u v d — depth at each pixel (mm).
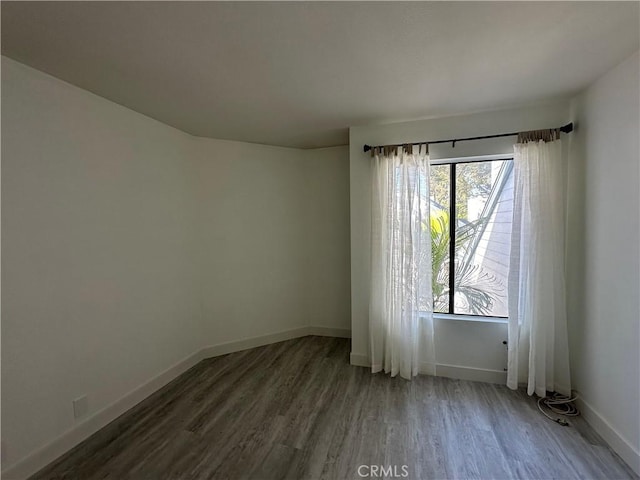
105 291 2129
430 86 2012
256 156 3486
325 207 3779
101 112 2107
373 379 2719
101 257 2100
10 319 1595
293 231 3754
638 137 1624
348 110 2428
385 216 2752
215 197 3258
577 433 1954
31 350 1685
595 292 1992
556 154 2246
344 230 3719
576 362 2219
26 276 1663
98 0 1170
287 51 1579
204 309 3229
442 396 2412
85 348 1981
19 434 1623
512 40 1500
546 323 2283
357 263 2965
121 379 2246
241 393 2512
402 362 2709
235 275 3400
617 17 1326
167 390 2574
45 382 1747
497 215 2631
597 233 1966
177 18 1300
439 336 2738
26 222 1663
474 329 2639
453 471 1672
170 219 2783
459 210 2742
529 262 2324
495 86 2020
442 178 2768
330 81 1926
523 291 2383
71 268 1899
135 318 2385
